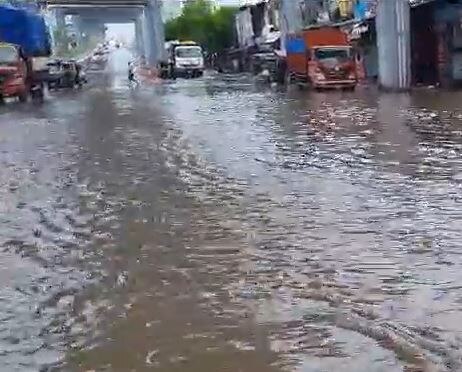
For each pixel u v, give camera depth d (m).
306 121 19.48
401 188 10.25
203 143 15.59
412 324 5.45
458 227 8.09
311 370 4.75
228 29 74.75
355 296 6.06
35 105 29.08
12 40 32.75
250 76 53.78
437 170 11.52
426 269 6.69
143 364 4.95
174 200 9.94
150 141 16.12
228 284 6.45
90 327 5.60
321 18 45.78
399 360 4.86
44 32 35.00
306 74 35.59
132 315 5.81
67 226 8.70
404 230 8.04
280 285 6.39
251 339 5.28
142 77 56.22
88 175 12.05
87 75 59.06
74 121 21.55
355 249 7.38
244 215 8.97
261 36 58.16
